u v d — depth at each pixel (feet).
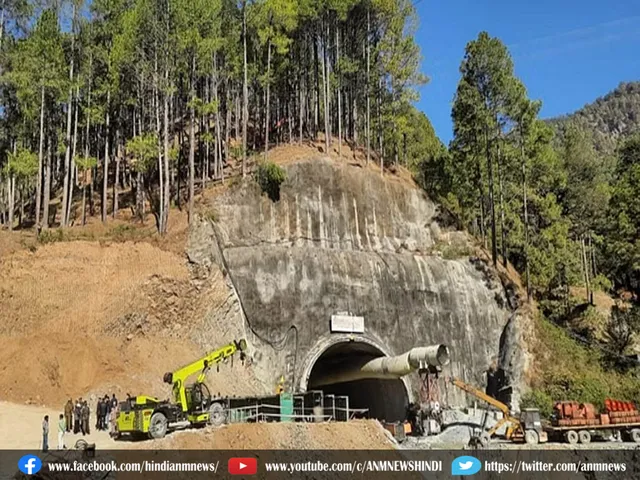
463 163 209.15
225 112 218.18
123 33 170.50
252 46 193.67
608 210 206.18
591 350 183.62
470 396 171.53
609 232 201.36
